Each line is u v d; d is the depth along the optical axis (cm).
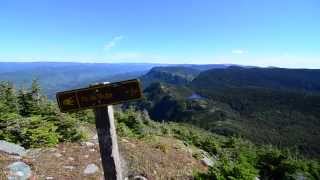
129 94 564
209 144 2620
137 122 2341
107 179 586
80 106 573
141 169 1427
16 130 1417
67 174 1211
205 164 1744
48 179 1147
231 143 3098
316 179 2514
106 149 583
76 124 1716
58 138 1530
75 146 1483
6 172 1102
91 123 2211
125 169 1405
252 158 2381
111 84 564
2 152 1230
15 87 1991
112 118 588
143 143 1788
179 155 1730
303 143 17588
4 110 1554
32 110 1897
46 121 1606
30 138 1391
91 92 570
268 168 2395
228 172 1420
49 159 1288
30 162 1214
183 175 1480
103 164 588
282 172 2377
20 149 1300
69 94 573
